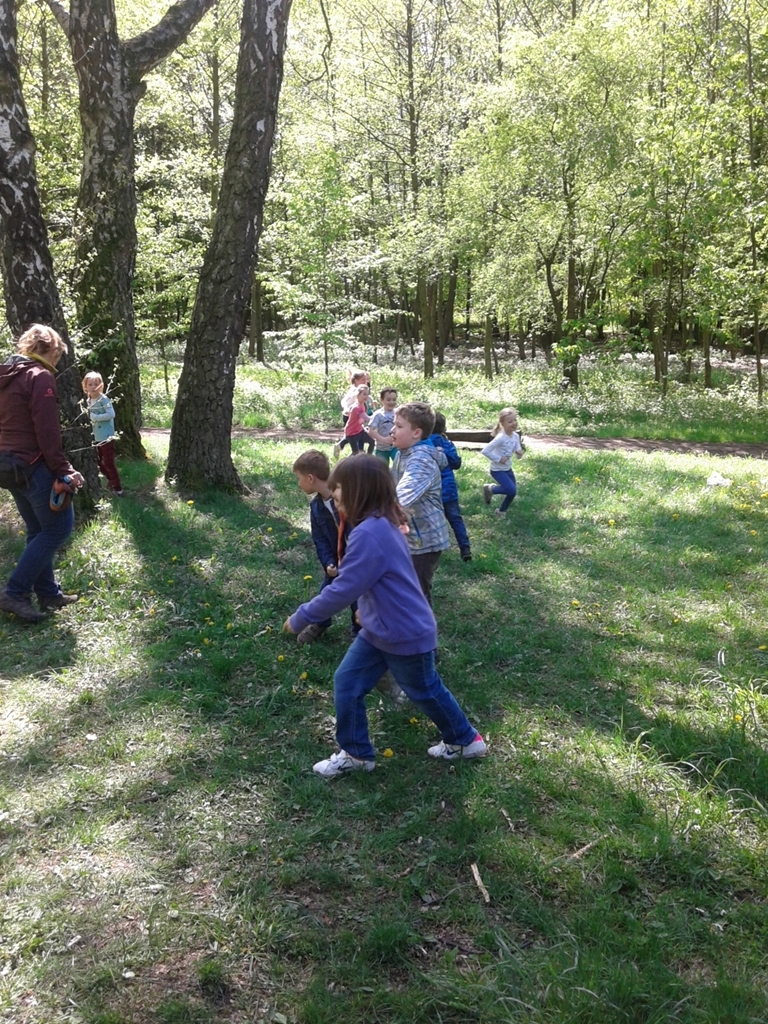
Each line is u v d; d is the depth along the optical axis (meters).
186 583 5.71
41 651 4.61
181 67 19.56
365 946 2.43
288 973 2.34
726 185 16.64
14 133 6.05
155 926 2.50
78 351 8.30
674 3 17.58
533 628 5.13
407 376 23.45
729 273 17.53
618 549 6.90
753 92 16.59
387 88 24.72
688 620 5.31
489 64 25.72
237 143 7.52
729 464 11.01
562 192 19.34
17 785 3.26
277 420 15.59
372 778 3.36
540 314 26.05
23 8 13.71
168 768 3.40
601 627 5.19
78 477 4.87
